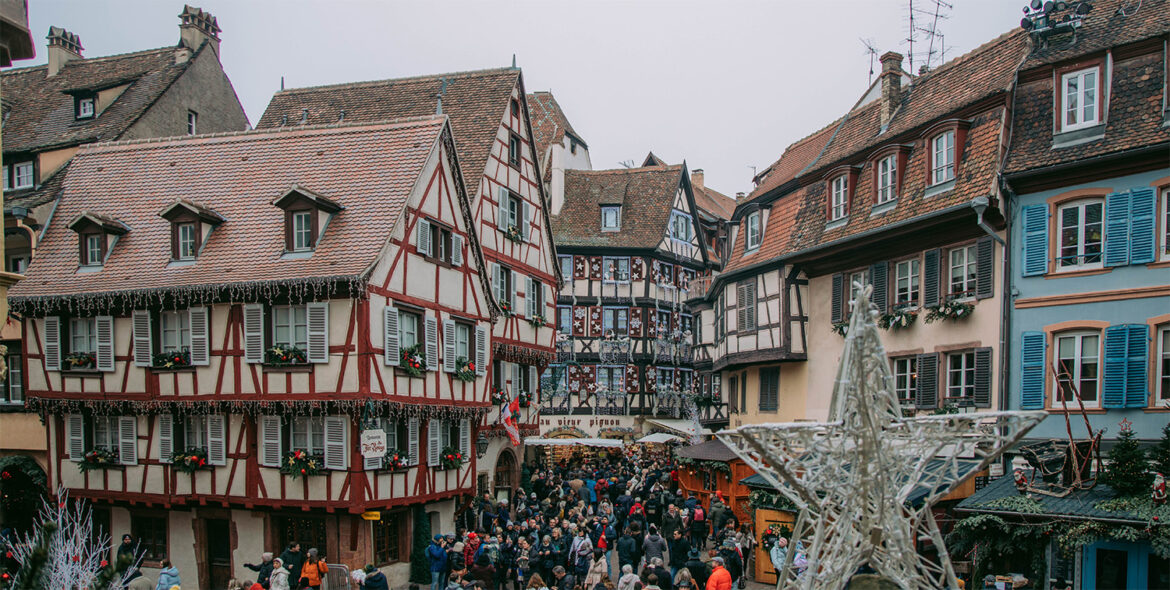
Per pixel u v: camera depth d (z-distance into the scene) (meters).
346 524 19.08
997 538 14.90
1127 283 16.23
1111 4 18.30
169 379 20.03
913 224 19.23
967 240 18.72
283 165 21.77
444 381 21.64
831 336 22.33
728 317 26.12
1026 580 14.70
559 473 29.72
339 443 18.83
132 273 20.69
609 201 39.66
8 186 25.92
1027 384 17.16
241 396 19.30
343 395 18.50
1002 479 16.31
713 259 44.47
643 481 25.19
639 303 39.41
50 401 21.12
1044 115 17.75
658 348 39.75
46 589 12.28
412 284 20.41
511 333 27.17
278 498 19.20
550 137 42.53
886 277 20.70
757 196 25.73
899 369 20.69
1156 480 13.52
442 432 22.00
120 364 20.56
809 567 9.98
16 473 23.03
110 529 21.38
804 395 23.17
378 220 19.64
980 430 10.94
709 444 25.34
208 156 22.69
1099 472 14.52
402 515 20.86
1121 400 16.02
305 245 19.73
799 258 22.70
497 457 26.78
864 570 13.42
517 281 27.75
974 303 18.44
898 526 9.76
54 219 22.73
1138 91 16.62
